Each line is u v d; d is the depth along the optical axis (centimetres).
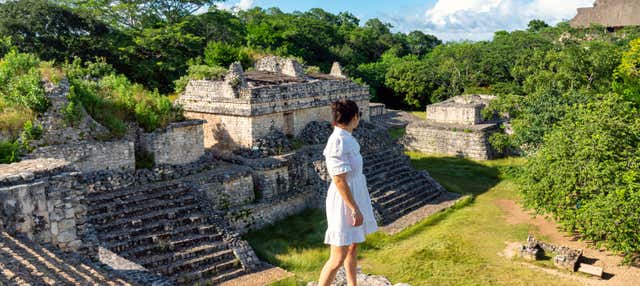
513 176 2984
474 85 7212
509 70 6838
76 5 5334
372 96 7450
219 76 3541
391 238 2158
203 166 2345
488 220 2400
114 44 4522
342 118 571
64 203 1127
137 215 1848
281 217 2430
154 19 5550
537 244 1950
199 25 5903
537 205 2102
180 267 1675
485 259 1917
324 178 2550
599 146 1925
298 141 2864
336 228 591
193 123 2358
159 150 2234
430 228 2322
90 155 1973
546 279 1727
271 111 2695
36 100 1862
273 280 1697
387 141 3262
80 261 1123
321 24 9112
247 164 2438
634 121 2153
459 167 3584
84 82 2273
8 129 1802
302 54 7481
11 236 1024
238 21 7050
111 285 1020
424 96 7494
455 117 4166
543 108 2900
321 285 611
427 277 1761
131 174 2052
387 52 9906
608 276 1738
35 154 1809
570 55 4200
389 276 1778
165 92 4547
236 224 2195
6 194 1020
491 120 4247
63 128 1920
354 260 627
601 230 1733
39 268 930
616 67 4047
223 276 1700
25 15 3956
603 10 8606
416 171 3011
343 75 4059
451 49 8181
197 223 1909
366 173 2761
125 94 2305
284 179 2481
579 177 1927
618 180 1836
